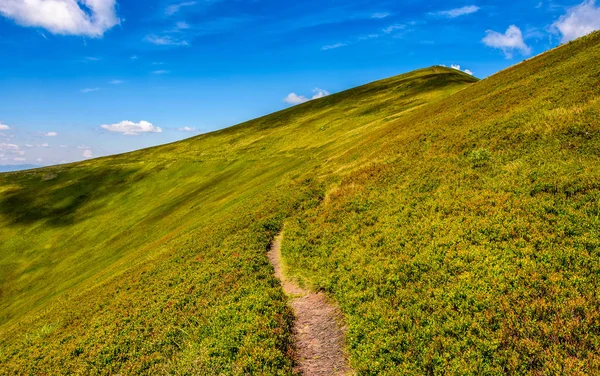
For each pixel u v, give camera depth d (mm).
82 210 89438
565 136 17906
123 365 14312
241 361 11680
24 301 54500
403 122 46219
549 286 10234
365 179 26297
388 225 17984
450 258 13398
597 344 8242
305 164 50156
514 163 17922
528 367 8430
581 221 12312
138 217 73375
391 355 10234
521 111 24000
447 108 40625
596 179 13914
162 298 19250
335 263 17016
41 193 100188
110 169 111812
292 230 23125
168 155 116062
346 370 10742
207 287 18516
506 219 14055
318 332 12938
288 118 125500
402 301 12195
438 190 19094
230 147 106438
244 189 53000
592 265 10461
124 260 43219
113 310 20766
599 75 23797
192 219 49438
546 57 42719
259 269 18984
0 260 72250
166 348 14391
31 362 17875
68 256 67500
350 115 92625
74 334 19594
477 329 9859
